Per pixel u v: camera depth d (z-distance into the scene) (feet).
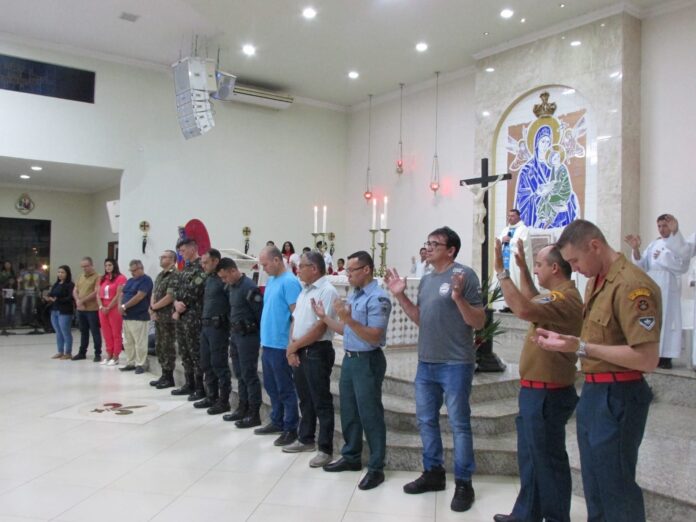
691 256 18.71
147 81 34.40
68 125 31.83
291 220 39.96
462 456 10.80
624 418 7.47
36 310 38.93
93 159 32.58
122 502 10.91
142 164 34.24
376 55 32.63
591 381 7.80
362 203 41.19
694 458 12.12
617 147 25.63
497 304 28.43
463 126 34.32
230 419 16.57
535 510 9.50
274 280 14.93
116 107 33.35
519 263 10.01
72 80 31.99
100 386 21.31
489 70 31.42
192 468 12.76
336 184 42.14
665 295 18.66
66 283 27.68
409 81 36.81
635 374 7.59
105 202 41.73
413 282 21.72
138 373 24.07
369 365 11.87
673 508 9.90
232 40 30.96
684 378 17.25
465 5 26.43
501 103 30.76
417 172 37.14
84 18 28.48
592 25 26.76
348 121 42.63
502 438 13.43
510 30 28.91
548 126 28.84
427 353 11.16
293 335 13.61
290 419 14.46
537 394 9.23
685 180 24.70
